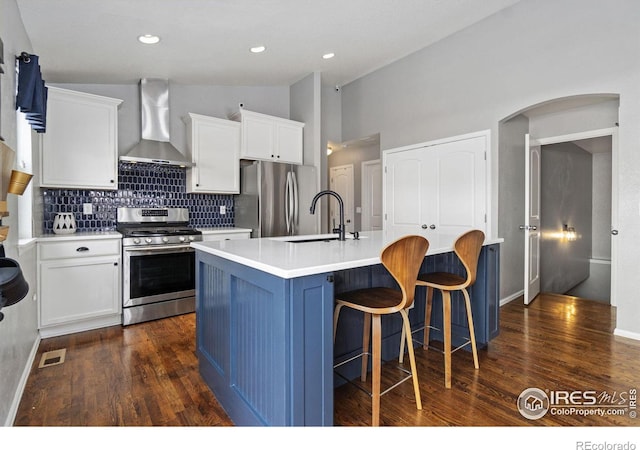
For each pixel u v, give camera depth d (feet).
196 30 9.17
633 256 9.02
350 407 6.08
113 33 8.66
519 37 11.09
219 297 6.31
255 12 8.75
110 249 10.09
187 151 13.38
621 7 9.09
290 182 14.06
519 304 12.58
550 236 17.38
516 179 13.11
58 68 10.29
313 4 8.96
